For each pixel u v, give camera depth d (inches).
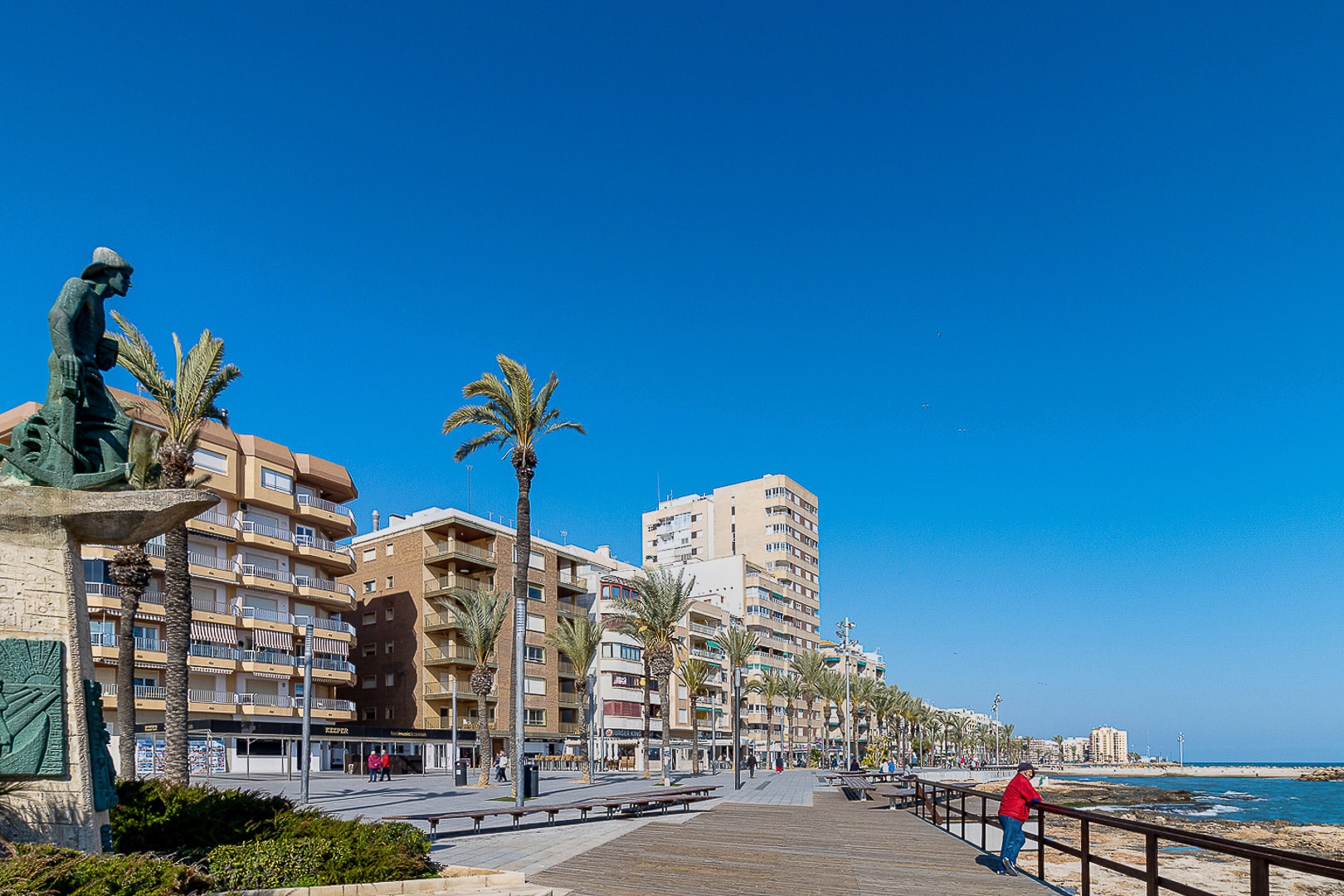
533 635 3021.7
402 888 402.9
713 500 5378.9
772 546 5123.0
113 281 455.2
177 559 1037.2
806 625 5236.2
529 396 1360.7
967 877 525.3
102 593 1898.4
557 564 3221.0
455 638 2785.4
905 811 1029.8
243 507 2324.1
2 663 383.9
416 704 2797.7
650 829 793.6
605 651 3297.2
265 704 2236.7
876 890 476.7
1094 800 3129.9
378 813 949.8
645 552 5600.4
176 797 488.7
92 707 408.5
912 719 5142.7
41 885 307.0
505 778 1962.4
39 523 401.7
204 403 1075.3
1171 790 3971.5
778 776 2455.7
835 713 5472.4
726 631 4040.4
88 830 389.7
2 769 377.4
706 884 493.7
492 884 430.3
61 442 419.2
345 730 2244.1
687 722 3708.2
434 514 2923.2
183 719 1014.4
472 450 1401.3
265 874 381.1
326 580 2532.0
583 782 1665.8
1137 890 748.6
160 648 2000.5
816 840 714.8
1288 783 5866.1
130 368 1048.8
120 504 410.0
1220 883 940.6
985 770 3435.0
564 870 538.3
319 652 2444.6
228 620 2213.3
